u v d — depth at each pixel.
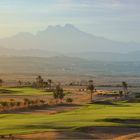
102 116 107.19
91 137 78.94
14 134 78.44
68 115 113.06
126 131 85.31
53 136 77.50
